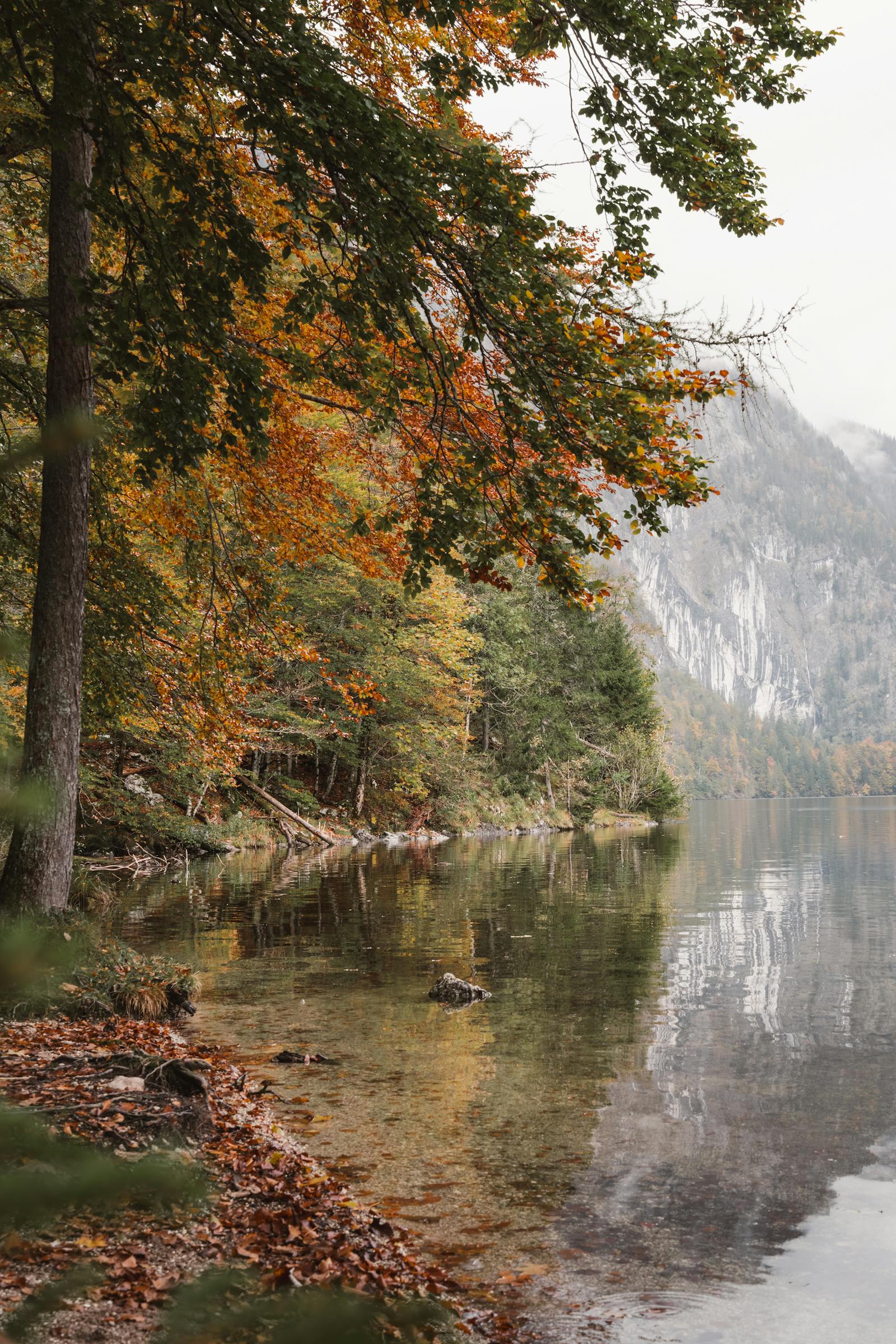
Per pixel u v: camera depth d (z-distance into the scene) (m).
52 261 9.11
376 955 13.25
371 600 34.22
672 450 7.89
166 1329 1.23
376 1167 5.91
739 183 7.61
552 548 8.54
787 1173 5.88
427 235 6.91
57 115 6.46
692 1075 7.90
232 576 12.73
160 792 29.81
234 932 15.05
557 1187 5.63
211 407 10.41
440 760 41.50
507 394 7.81
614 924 16.16
